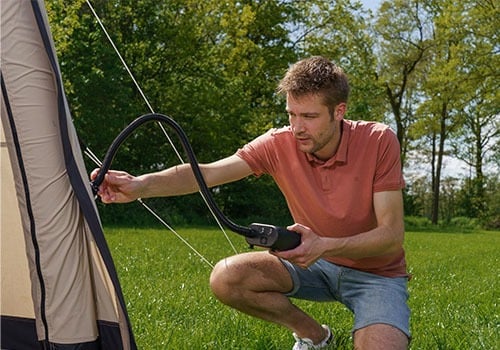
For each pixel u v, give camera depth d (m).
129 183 3.62
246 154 3.85
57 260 3.18
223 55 32.88
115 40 28.20
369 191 3.65
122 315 3.18
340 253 3.47
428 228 36.12
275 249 3.41
